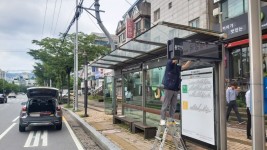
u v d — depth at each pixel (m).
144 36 7.71
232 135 9.23
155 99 10.05
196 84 6.71
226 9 18.61
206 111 6.36
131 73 12.86
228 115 11.79
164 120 6.59
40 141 10.55
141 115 11.59
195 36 6.52
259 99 4.30
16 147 9.52
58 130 13.39
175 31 7.04
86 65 18.89
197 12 21.41
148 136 9.50
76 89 23.66
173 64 6.70
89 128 12.38
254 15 4.38
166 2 26.39
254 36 4.36
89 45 28.61
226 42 6.36
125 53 10.74
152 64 10.02
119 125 13.14
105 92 19.66
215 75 6.15
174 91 6.71
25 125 12.82
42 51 29.05
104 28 17.95
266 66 15.19
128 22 33.03
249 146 7.68
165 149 7.66
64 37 26.03
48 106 14.20
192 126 6.86
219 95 6.08
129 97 13.17
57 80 39.28
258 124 4.29
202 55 5.96
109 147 8.23
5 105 38.16
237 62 17.56
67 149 9.10
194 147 7.68
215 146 6.06
